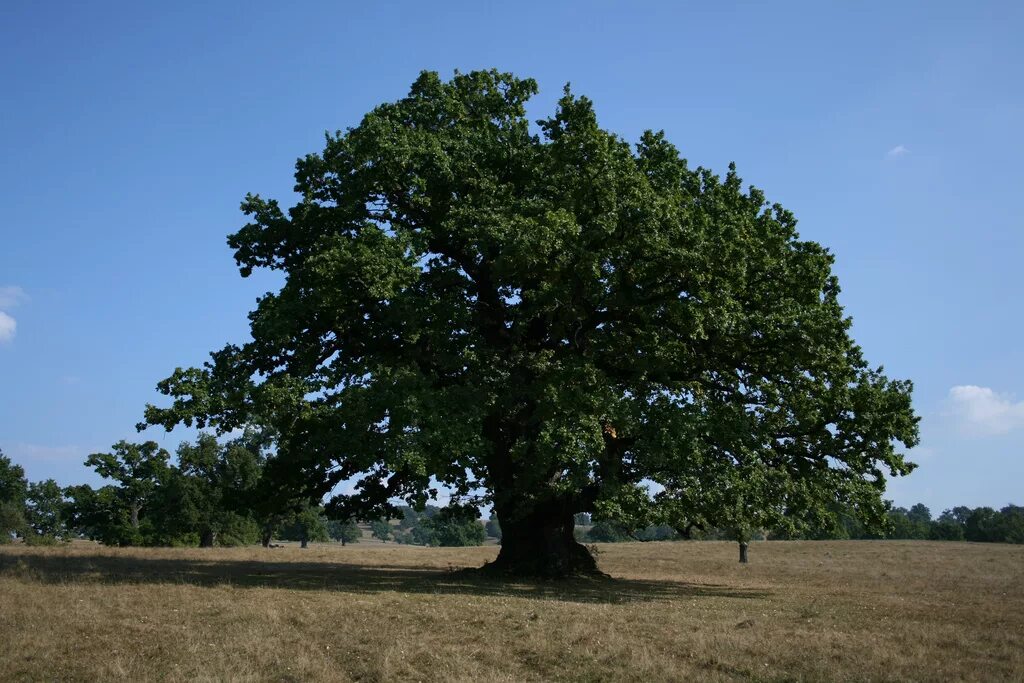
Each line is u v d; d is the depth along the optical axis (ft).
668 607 62.34
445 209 78.69
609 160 72.79
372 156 73.82
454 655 41.11
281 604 53.83
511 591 70.38
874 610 65.21
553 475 75.97
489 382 75.61
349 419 67.92
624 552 203.21
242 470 223.10
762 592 83.10
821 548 228.22
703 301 70.90
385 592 64.59
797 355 74.33
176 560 102.47
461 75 85.81
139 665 37.65
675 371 80.69
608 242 72.54
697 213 73.41
